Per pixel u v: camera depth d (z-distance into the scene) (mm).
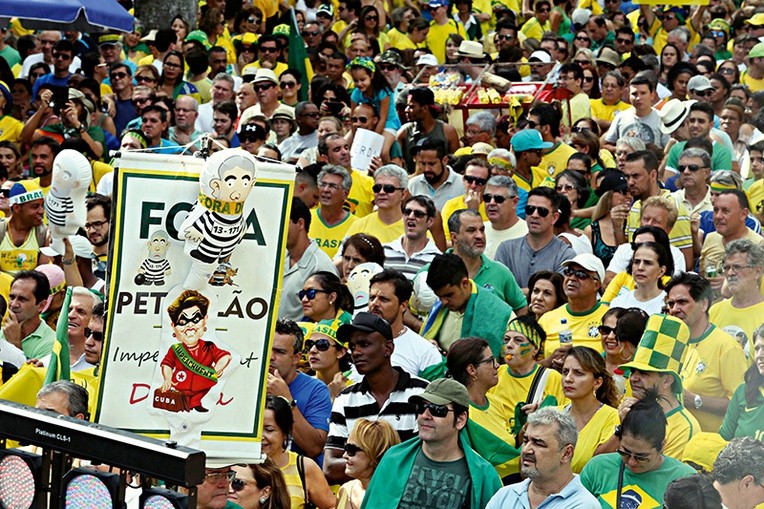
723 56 55062
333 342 22141
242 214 14086
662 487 17203
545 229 26781
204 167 13789
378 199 28484
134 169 14070
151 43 48281
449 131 36469
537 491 16812
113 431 11961
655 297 23656
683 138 37500
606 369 19828
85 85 40438
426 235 26859
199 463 11617
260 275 14414
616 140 38500
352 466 18500
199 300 14281
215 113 38188
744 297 22703
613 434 19062
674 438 19000
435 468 17500
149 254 14172
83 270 27047
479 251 25188
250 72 43875
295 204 25594
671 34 53031
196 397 14367
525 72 44938
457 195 31391
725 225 26625
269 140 37125
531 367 21031
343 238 29562
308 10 56844
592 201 31125
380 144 33312
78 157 22562
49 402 17453
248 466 17078
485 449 19766
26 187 30703
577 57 43594
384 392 19906
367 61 38031
